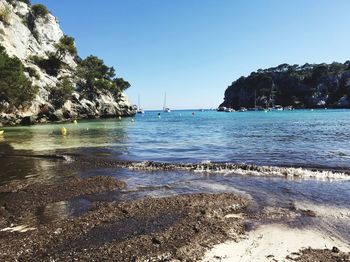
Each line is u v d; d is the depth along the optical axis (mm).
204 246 8922
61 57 123000
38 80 94625
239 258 8281
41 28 142125
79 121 91875
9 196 14195
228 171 18750
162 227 10266
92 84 120500
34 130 53875
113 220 10953
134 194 14352
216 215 11398
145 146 31078
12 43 106000
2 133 45312
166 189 15188
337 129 50000
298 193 14188
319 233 9961
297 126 58750
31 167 20656
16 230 10367
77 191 14750
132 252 8531
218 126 62969
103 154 25844
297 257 8344
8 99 71188
